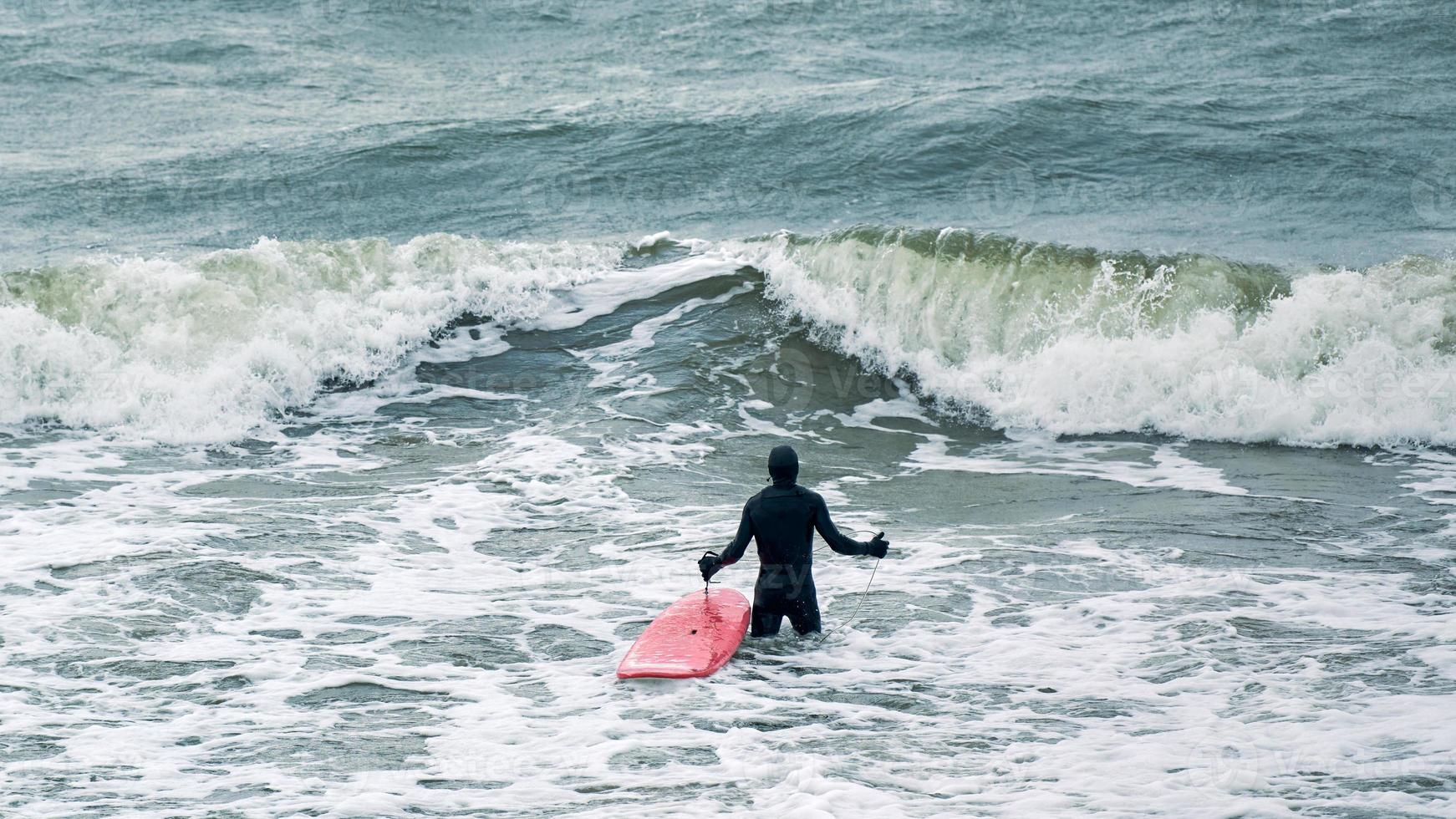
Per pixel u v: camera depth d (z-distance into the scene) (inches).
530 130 3063.5
